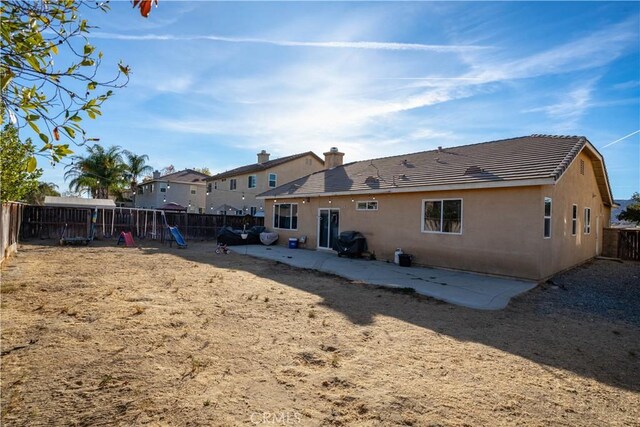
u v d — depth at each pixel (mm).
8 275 8531
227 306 6559
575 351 5051
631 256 15039
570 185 11969
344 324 5859
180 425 2871
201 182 39812
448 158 14281
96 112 2025
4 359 3873
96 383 3457
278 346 4734
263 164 30359
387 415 3178
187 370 3865
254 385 3633
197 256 13875
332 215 15961
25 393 3209
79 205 22484
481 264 10641
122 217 20594
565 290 9102
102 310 5832
